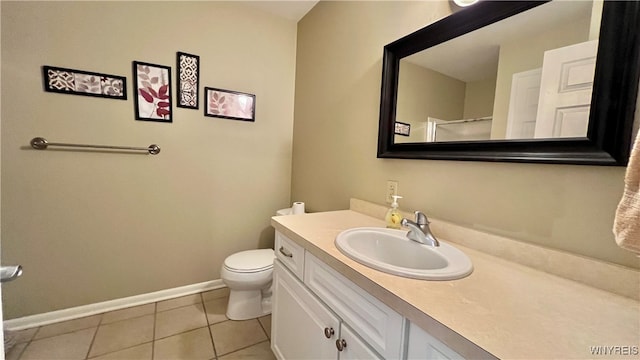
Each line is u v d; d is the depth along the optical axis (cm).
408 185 126
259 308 177
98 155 163
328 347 89
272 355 143
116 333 155
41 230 153
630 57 65
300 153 220
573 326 53
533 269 81
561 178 78
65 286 162
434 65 112
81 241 164
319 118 193
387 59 131
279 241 127
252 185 219
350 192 164
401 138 129
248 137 213
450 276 72
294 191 230
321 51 190
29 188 149
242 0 194
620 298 65
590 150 71
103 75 159
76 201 160
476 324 52
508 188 90
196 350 144
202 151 196
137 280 182
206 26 188
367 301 73
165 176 185
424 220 100
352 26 159
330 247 92
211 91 194
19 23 139
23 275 151
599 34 70
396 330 63
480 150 96
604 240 70
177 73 181
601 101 69
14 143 143
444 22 106
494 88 93
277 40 218
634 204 47
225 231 211
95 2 155
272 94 220
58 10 146
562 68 77
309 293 101
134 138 172
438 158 109
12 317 151
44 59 145
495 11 91
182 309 181
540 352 45
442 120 110
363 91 152
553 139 78
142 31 168
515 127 88
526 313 57
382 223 128
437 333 53
